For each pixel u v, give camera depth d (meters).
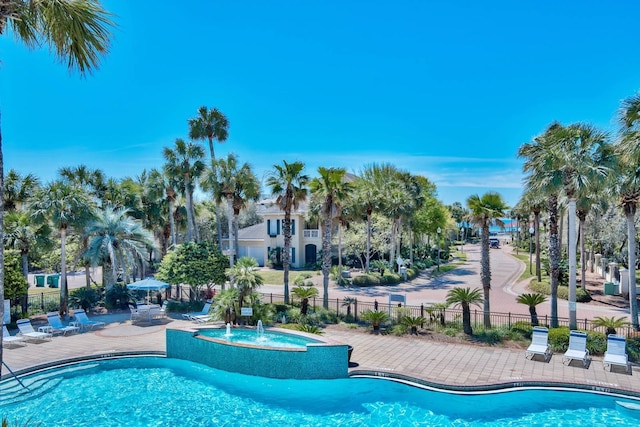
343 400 13.74
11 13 6.25
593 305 26.22
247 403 13.66
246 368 15.86
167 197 35.56
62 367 16.52
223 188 28.56
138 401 13.80
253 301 20.91
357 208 36.16
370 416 12.71
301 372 15.23
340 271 35.97
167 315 24.70
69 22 6.69
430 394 13.93
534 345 16.98
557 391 13.80
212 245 27.23
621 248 36.09
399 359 16.56
